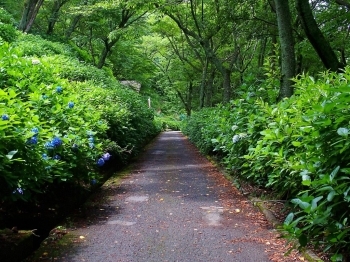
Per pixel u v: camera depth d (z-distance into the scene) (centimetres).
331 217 258
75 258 324
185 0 1456
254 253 335
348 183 249
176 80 3123
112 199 559
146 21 2075
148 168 916
